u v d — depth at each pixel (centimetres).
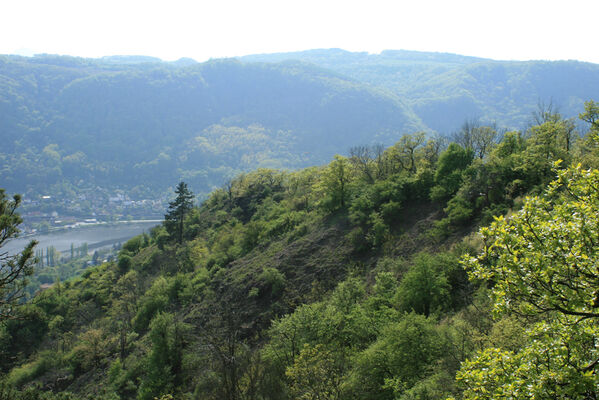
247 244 8200
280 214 8994
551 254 1245
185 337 4959
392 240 5766
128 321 7262
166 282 7669
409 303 3650
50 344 7338
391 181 6969
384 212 6316
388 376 2595
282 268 6316
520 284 1250
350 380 2620
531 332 1338
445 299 3572
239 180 12731
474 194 5391
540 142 5203
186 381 4397
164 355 4722
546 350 1241
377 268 5256
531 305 1327
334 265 5931
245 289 6238
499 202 4966
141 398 4406
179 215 10525
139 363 5250
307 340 3416
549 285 1249
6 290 1878
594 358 1191
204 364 4272
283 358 3359
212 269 7725
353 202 6906
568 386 1117
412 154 7644
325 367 2556
